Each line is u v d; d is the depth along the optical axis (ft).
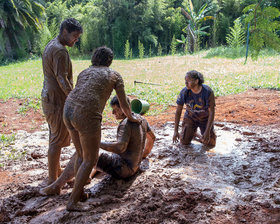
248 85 39.06
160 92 37.68
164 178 14.78
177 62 69.82
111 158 14.37
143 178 14.80
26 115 29.12
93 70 12.10
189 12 97.40
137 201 12.55
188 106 18.54
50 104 13.47
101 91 11.85
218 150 18.71
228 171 15.66
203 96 17.71
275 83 38.96
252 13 14.66
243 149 18.58
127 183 14.44
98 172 15.69
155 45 102.01
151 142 16.85
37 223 11.32
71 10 104.88
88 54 98.22
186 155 17.99
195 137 20.77
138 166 14.97
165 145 19.77
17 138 22.41
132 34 104.99
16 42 92.32
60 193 13.88
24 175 16.19
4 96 35.47
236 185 14.16
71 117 11.60
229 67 56.49
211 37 105.50
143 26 103.55
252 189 13.56
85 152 11.87
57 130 13.76
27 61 86.53
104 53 12.48
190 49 93.97
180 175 15.03
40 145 20.80
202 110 18.30
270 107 28.89
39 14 95.30
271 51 68.90
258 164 16.29
